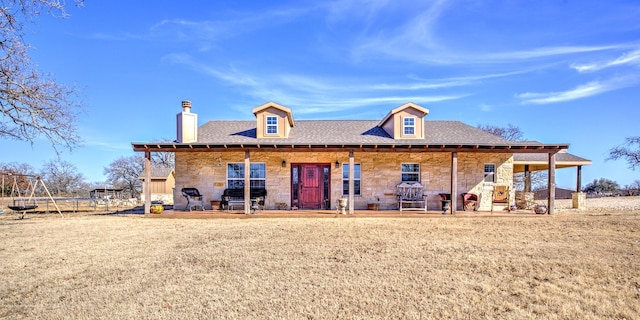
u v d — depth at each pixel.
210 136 14.74
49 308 4.07
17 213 15.35
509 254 6.44
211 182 14.15
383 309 3.98
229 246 7.29
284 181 14.30
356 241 7.71
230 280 5.05
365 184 14.35
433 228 9.55
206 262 6.02
